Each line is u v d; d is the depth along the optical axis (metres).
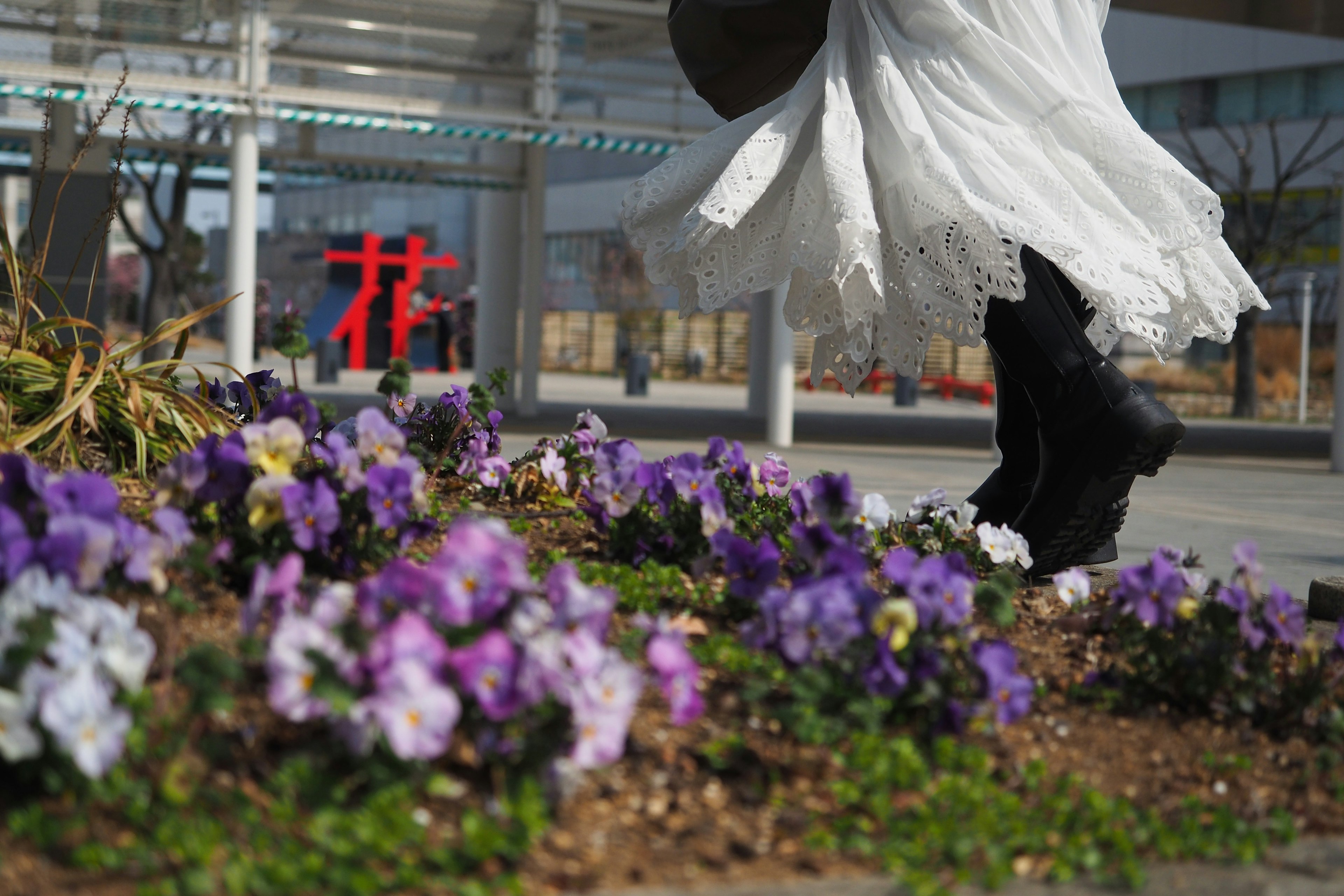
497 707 2.35
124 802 2.35
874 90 4.31
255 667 2.82
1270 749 3.08
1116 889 2.37
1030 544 4.24
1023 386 4.26
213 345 48.75
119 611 2.43
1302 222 37.56
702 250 4.52
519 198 19.66
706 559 3.54
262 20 14.38
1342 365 14.56
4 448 3.85
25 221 43.91
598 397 28.95
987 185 4.04
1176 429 4.04
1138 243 4.13
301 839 2.29
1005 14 4.31
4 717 2.21
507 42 15.83
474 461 4.91
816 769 2.71
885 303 4.21
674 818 2.52
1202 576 3.55
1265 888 2.40
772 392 15.91
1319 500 11.53
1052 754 2.96
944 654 2.93
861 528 3.97
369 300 37.25
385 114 15.14
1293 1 14.48
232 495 3.37
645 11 16.17
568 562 3.85
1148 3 14.80
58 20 14.06
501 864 2.29
